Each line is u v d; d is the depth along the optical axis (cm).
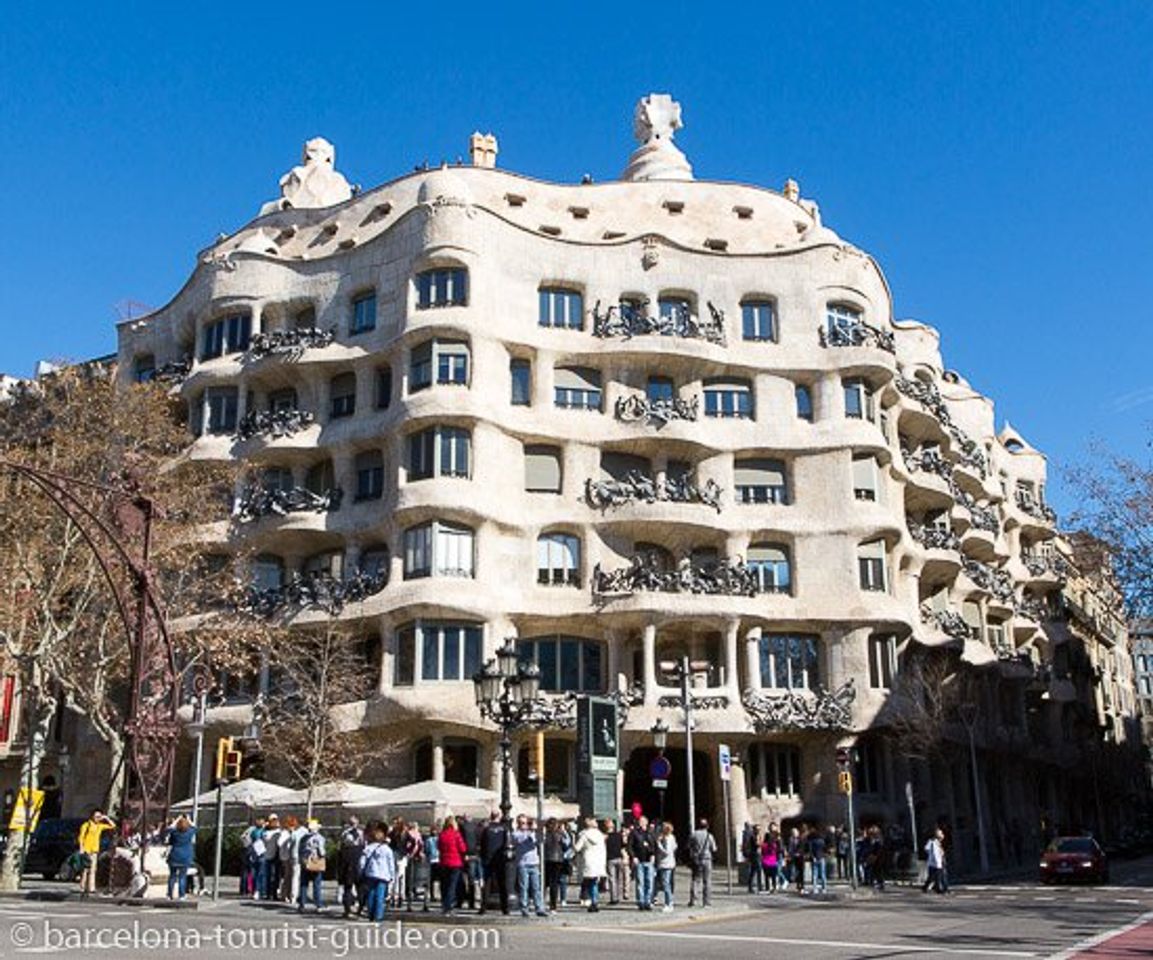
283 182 6159
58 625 3944
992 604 6372
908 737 4712
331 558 4812
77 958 1575
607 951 1775
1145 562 4184
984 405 7212
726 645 4559
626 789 4812
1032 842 6234
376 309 4919
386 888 2366
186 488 4497
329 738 4278
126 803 2959
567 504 4697
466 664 4334
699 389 5022
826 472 4944
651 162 6072
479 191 5319
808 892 3466
